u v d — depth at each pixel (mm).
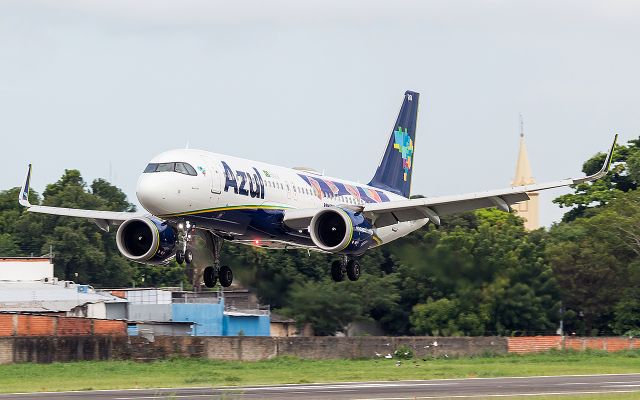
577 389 131875
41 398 120250
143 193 142250
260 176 156875
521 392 126875
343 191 181125
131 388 136125
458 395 122438
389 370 172375
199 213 146500
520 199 162250
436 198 160750
